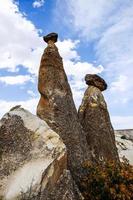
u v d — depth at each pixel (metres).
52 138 11.59
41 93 14.20
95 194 12.24
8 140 11.77
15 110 12.68
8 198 10.08
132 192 12.32
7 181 10.68
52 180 10.72
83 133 14.32
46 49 14.78
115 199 11.96
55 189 10.73
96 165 13.41
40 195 10.14
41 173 10.41
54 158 10.98
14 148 11.53
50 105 13.76
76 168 12.97
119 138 36.41
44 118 13.69
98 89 16.19
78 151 13.32
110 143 15.23
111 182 12.37
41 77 14.40
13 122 12.14
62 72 14.64
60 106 13.77
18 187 10.23
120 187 12.10
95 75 16.42
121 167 13.27
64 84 14.41
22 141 11.62
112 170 12.71
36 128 11.81
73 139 13.42
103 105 15.74
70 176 11.31
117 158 15.52
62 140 12.12
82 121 15.45
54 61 14.52
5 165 11.14
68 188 10.95
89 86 16.41
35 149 11.32
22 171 10.78
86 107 15.65
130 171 13.10
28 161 11.05
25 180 10.38
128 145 34.22
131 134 38.41
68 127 13.52
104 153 14.87
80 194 11.45
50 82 14.16
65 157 11.44
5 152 11.51
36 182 10.23
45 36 15.21
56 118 13.57
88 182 12.48
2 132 12.00
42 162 10.86
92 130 15.12
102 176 12.39
